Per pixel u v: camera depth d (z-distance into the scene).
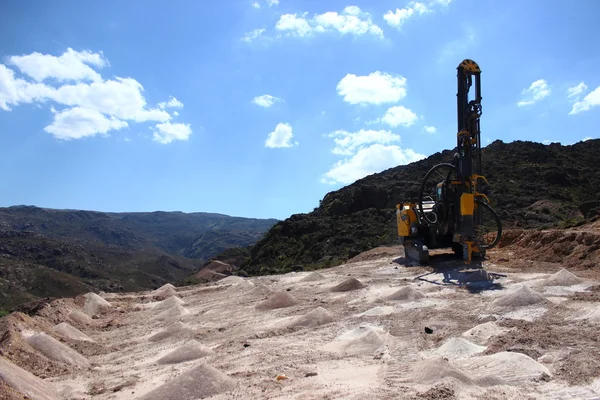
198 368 8.10
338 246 36.69
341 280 18.47
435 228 19.78
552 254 17.42
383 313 12.14
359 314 12.45
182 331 13.23
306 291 17.06
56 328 13.56
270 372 8.32
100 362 11.41
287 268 34.19
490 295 12.62
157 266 131.00
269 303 15.23
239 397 7.21
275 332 11.64
